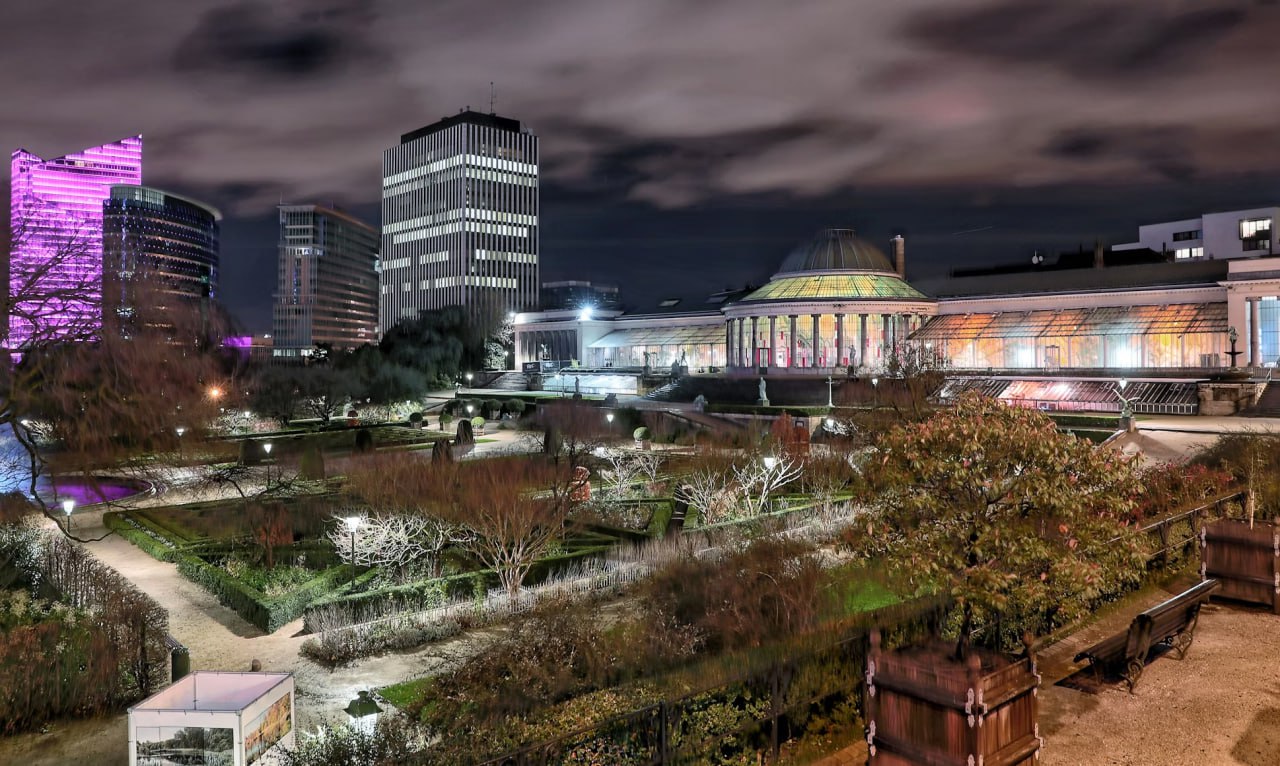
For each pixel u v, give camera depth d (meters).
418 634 23.73
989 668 11.72
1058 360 93.25
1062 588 13.65
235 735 13.91
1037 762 12.20
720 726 13.27
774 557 20.39
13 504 37.47
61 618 24.98
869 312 105.25
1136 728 14.22
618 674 16.39
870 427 48.03
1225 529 21.23
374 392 106.12
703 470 43.59
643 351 139.25
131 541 38.22
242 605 27.55
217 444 63.97
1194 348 84.88
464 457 61.34
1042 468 13.76
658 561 29.39
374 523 32.09
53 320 33.25
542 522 29.67
